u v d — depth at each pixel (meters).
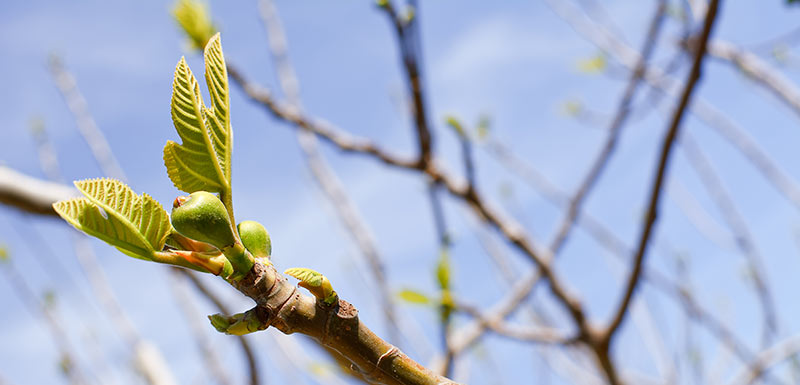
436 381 0.55
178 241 0.56
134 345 1.31
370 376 0.55
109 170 1.54
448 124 1.26
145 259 0.55
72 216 0.55
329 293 0.55
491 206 1.37
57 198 0.95
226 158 0.56
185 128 0.56
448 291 0.97
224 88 0.57
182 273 1.04
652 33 1.47
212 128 0.56
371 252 1.51
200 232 0.55
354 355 0.55
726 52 1.64
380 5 1.17
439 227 0.98
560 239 1.50
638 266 1.24
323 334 0.55
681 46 1.63
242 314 0.55
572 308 1.36
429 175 1.32
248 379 0.97
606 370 1.37
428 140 1.30
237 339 0.96
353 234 1.53
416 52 1.22
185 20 1.04
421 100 1.26
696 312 1.80
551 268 1.39
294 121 1.29
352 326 0.55
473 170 1.31
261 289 0.55
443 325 0.98
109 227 0.55
